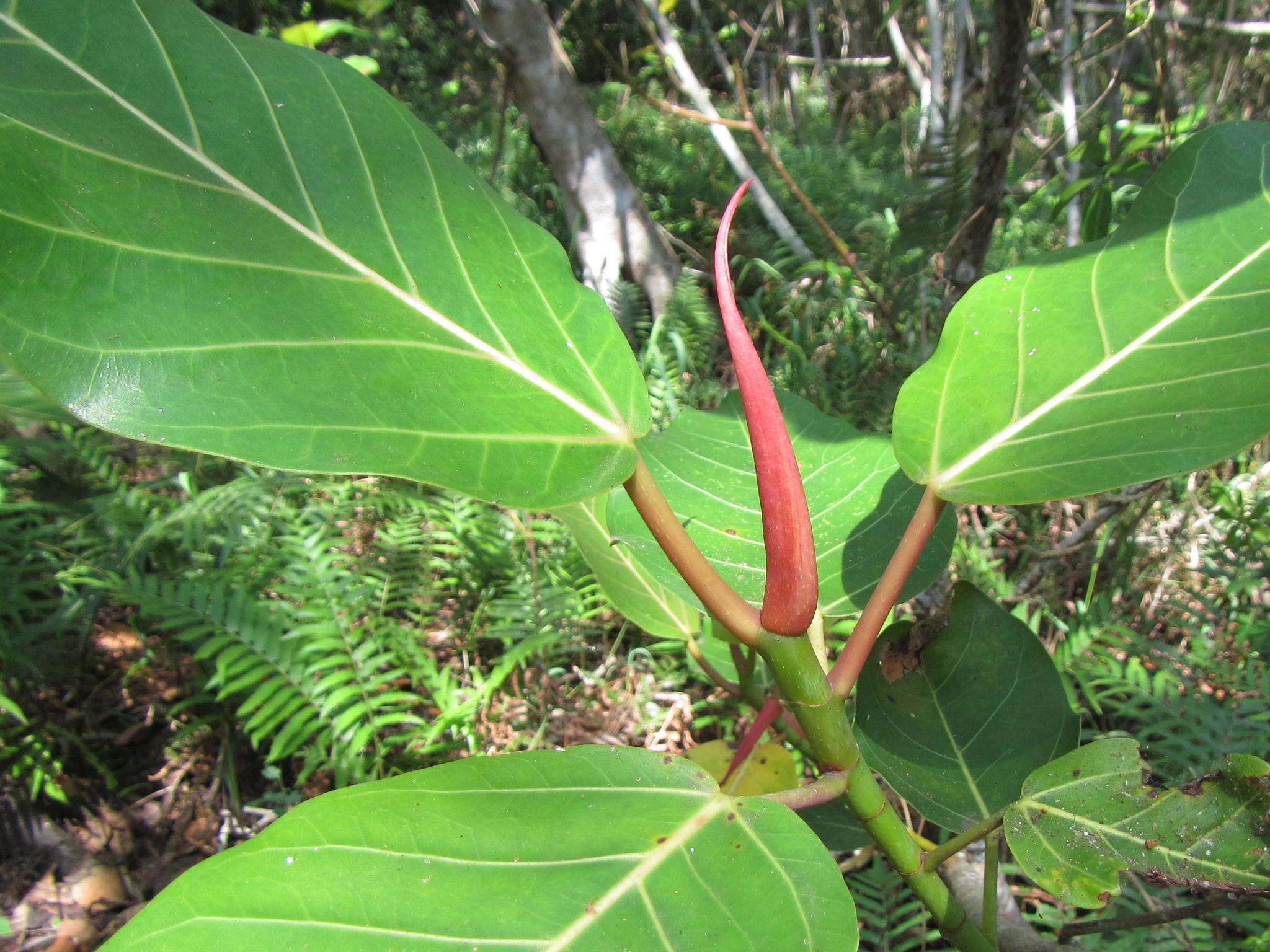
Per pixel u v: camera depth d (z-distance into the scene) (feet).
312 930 0.79
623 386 0.97
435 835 0.86
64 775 3.88
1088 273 1.11
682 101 12.44
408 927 0.80
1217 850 0.92
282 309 0.86
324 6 11.35
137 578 3.71
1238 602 3.89
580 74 14.69
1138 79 6.29
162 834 3.82
